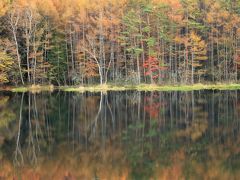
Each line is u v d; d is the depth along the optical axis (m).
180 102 49.56
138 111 42.12
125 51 75.06
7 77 70.12
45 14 75.44
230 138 28.58
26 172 21.08
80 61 74.56
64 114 40.56
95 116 39.16
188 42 74.44
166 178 20.02
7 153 25.19
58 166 22.25
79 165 22.38
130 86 72.00
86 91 67.62
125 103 49.38
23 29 73.12
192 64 72.50
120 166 22.20
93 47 73.25
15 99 54.69
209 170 21.27
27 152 25.39
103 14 75.69
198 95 58.22
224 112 40.09
